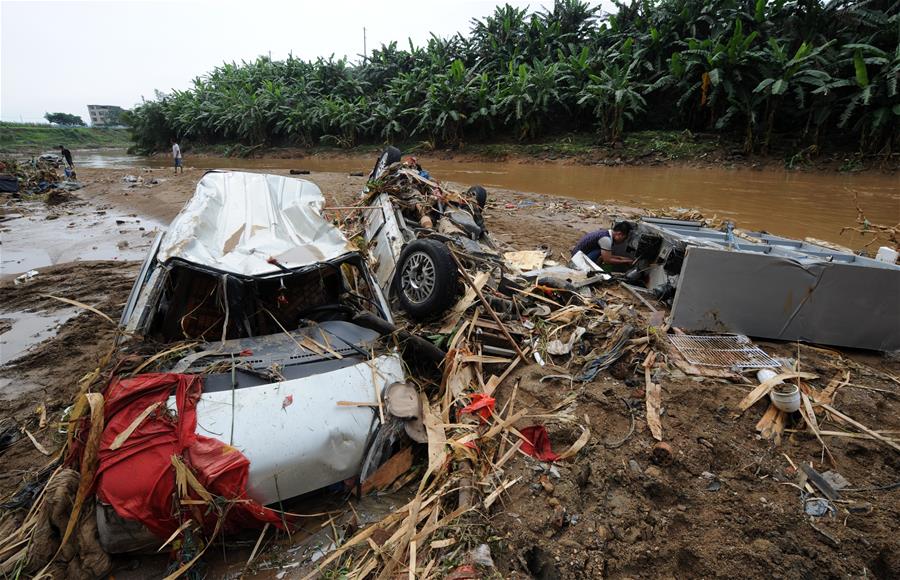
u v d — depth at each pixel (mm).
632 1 25828
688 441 3213
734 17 20531
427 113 27391
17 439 3576
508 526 2621
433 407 3592
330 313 3838
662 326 4520
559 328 4625
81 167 28141
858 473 2979
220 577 2498
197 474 2449
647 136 22438
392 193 6840
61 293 6520
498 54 29766
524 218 10453
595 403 3607
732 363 3980
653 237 5578
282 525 2650
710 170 18812
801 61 17375
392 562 2359
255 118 35812
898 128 16156
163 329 3619
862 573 2342
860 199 12438
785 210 11180
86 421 2693
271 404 2779
